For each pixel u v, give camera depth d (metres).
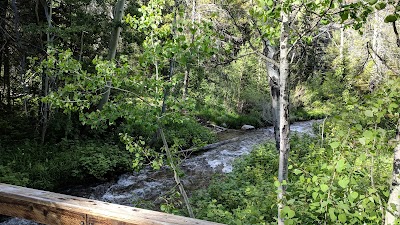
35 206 1.58
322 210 2.70
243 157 11.16
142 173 11.55
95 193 10.06
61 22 14.04
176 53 4.29
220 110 20.50
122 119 14.95
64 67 4.85
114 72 4.91
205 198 6.94
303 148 9.85
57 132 13.38
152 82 4.77
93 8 16.36
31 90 13.37
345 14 2.92
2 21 12.34
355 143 2.71
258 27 4.17
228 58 4.23
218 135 18.02
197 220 1.34
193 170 11.84
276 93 10.70
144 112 4.80
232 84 21.70
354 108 2.97
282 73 3.42
